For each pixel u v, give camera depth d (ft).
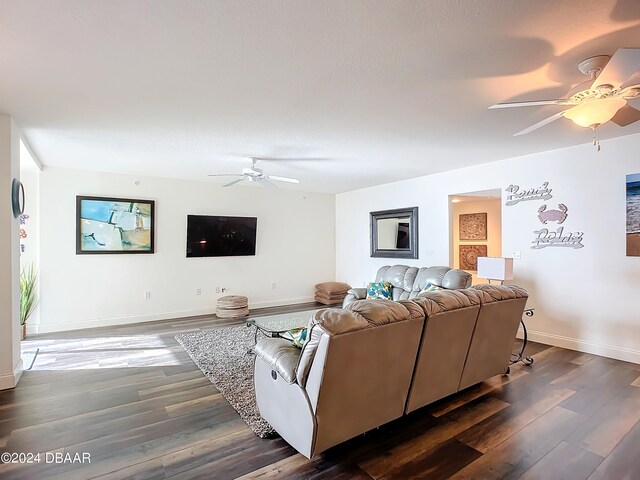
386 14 5.36
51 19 5.42
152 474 6.33
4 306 9.91
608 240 12.27
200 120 10.05
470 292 8.64
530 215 14.34
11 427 7.90
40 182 16.05
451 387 8.73
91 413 8.57
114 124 10.37
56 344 14.33
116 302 17.85
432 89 8.07
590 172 12.64
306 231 24.48
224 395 9.55
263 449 7.13
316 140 12.05
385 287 17.22
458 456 6.84
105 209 17.40
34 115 9.63
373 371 6.75
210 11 5.27
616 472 6.34
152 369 11.53
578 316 13.07
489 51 6.44
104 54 6.52
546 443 7.24
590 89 6.40
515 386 10.02
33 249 15.98
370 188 22.63
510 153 14.10
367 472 6.40
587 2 5.07
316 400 6.14
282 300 23.38
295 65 6.97
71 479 6.17
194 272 20.11
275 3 5.08
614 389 9.75
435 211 18.26
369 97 8.51
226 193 21.11
